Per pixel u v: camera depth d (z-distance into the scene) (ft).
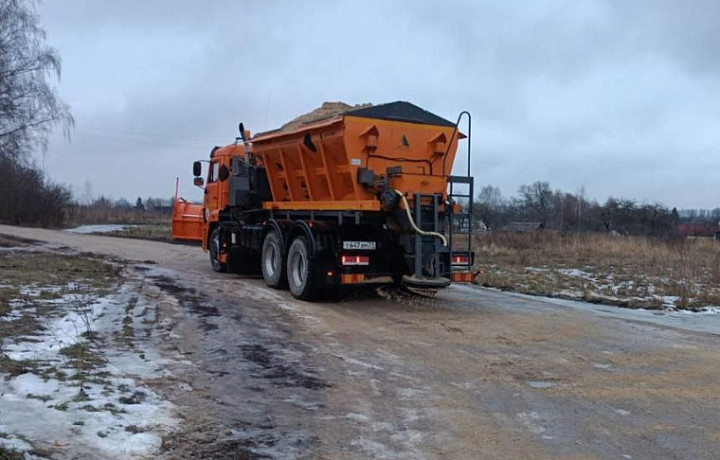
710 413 20.65
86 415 17.94
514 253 88.22
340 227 41.14
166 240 111.04
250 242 51.78
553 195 227.61
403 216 38.52
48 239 103.14
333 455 16.49
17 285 40.96
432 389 22.62
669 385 23.77
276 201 50.57
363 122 39.50
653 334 33.45
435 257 38.63
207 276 54.54
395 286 44.65
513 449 17.25
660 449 17.46
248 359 25.98
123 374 22.49
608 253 90.84
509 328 33.86
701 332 34.78
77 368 22.50
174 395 20.79
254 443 17.08
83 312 32.73
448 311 38.99
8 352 23.91
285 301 41.24
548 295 48.93
